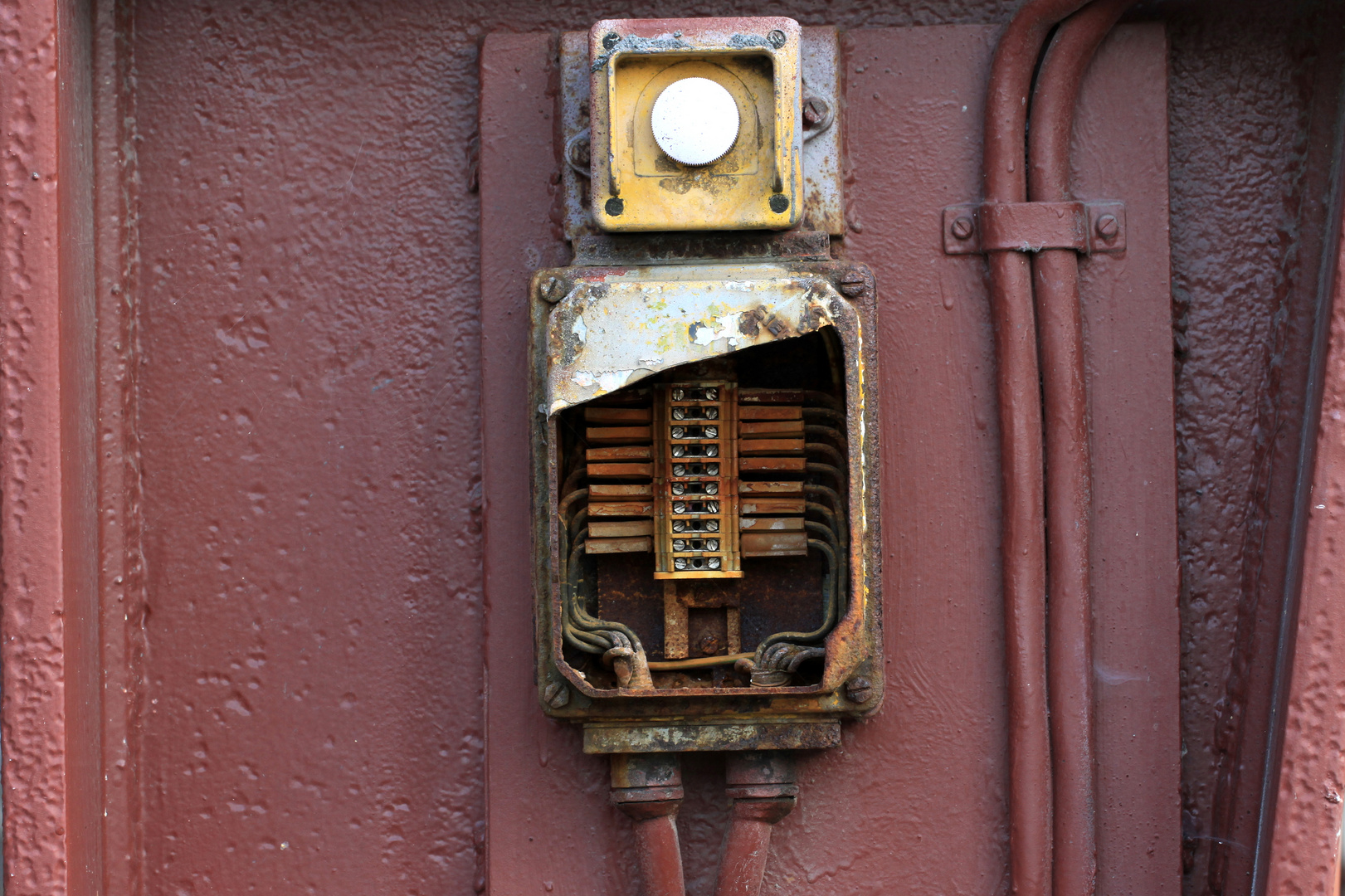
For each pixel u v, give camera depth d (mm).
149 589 1304
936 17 1321
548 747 1261
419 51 1329
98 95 1293
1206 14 1307
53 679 1138
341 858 1287
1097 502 1277
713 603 1263
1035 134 1276
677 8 1323
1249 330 1309
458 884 1286
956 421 1281
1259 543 1278
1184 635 1294
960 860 1258
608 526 1238
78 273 1227
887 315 1287
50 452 1142
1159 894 1248
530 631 1267
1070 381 1261
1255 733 1246
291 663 1300
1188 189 1321
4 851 1129
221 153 1325
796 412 1255
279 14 1332
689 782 1275
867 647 1216
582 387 1179
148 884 1287
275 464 1310
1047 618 1260
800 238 1257
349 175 1323
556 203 1293
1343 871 1709
